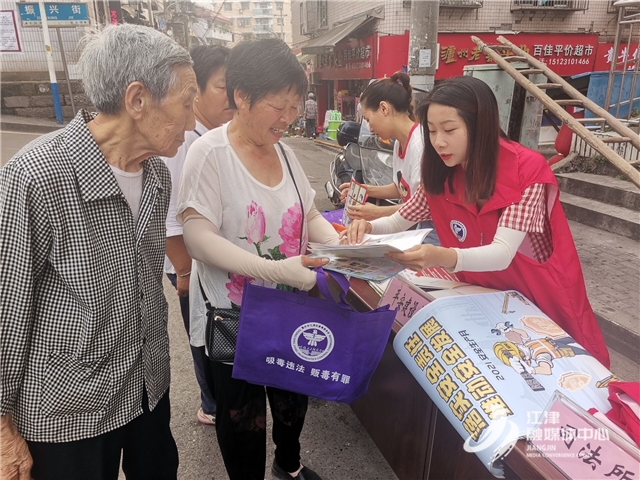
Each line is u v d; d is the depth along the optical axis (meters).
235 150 1.45
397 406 1.85
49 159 1.03
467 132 1.40
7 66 11.12
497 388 1.24
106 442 1.25
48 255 1.07
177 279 2.02
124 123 1.12
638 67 6.13
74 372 1.13
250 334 1.41
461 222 1.65
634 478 0.96
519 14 9.84
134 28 1.10
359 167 4.89
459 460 1.51
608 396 1.24
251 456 1.70
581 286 1.59
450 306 1.51
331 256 1.34
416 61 5.07
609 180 5.22
